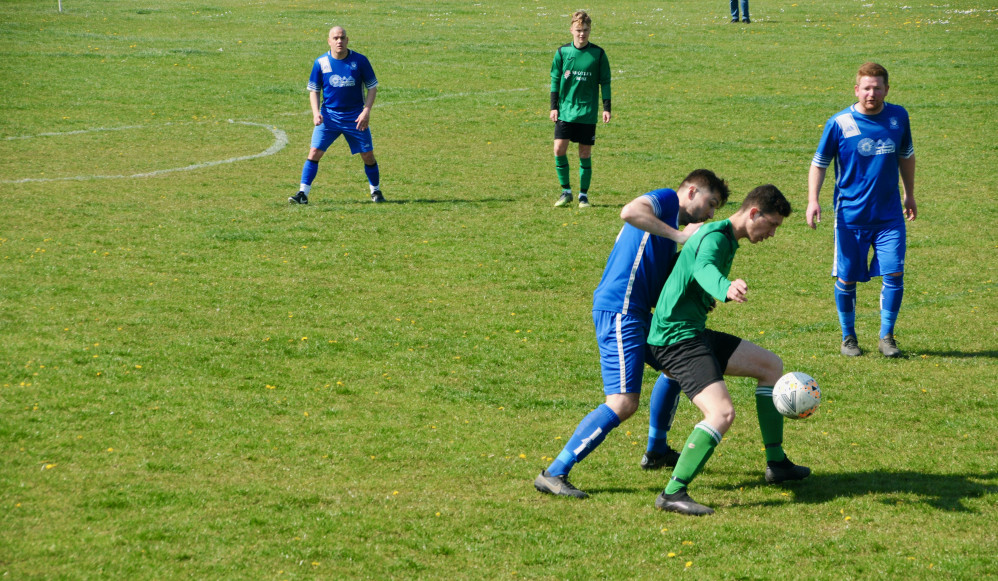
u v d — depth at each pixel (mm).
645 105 41812
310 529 9383
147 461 10805
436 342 15602
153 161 30812
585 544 9281
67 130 35438
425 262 20344
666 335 10328
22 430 11453
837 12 68062
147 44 54312
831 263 21125
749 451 11914
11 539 8875
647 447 11672
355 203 25688
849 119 15250
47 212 23531
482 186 28266
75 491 9969
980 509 10117
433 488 10539
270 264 19781
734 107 41156
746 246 22406
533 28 62844
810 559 9016
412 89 44844
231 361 14359
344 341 15477
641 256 10500
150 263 19500
